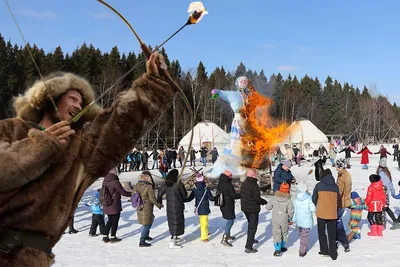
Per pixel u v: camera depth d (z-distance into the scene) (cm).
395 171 2606
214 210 1387
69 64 4566
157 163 2897
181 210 942
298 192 866
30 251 151
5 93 2841
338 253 870
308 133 4262
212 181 1942
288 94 7381
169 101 175
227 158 2108
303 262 809
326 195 829
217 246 950
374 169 2755
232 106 2120
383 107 7912
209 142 3691
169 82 174
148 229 952
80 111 178
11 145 153
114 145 165
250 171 912
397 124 7631
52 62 4050
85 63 4831
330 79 9231
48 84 175
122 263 809
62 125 159
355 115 8494
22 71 3117
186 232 1085
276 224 863
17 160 143
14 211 149
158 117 173
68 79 181
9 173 141
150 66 170
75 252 889
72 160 161
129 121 165
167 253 891
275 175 1298
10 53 3397
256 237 1039
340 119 8262
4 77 2927
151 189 947
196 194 991
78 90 184
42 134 150
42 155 146
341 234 872
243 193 901
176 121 3888
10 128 169
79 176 163
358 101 8625
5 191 144
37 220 152
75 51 4953
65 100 180
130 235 1055
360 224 1145
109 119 168
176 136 4169
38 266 152
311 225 853
